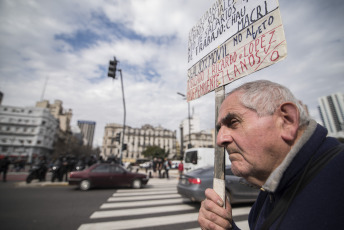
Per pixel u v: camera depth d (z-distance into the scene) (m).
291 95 0.79
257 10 1.12
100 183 8.77
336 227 0.49
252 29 1.13
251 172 0.77
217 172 1.05
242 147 0.77
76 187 9.58
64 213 5.06
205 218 0.92
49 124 68.62
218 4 1.50
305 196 0.58
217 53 1.42
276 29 0.98
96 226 4.08
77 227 4.03
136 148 83.69
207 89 1.47
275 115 0.74
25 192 8.11
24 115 62.19
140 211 5.26
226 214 0.86
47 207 5.66
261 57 1.04
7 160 11.85
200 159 10.80
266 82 0.85
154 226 4.09
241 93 0.83
